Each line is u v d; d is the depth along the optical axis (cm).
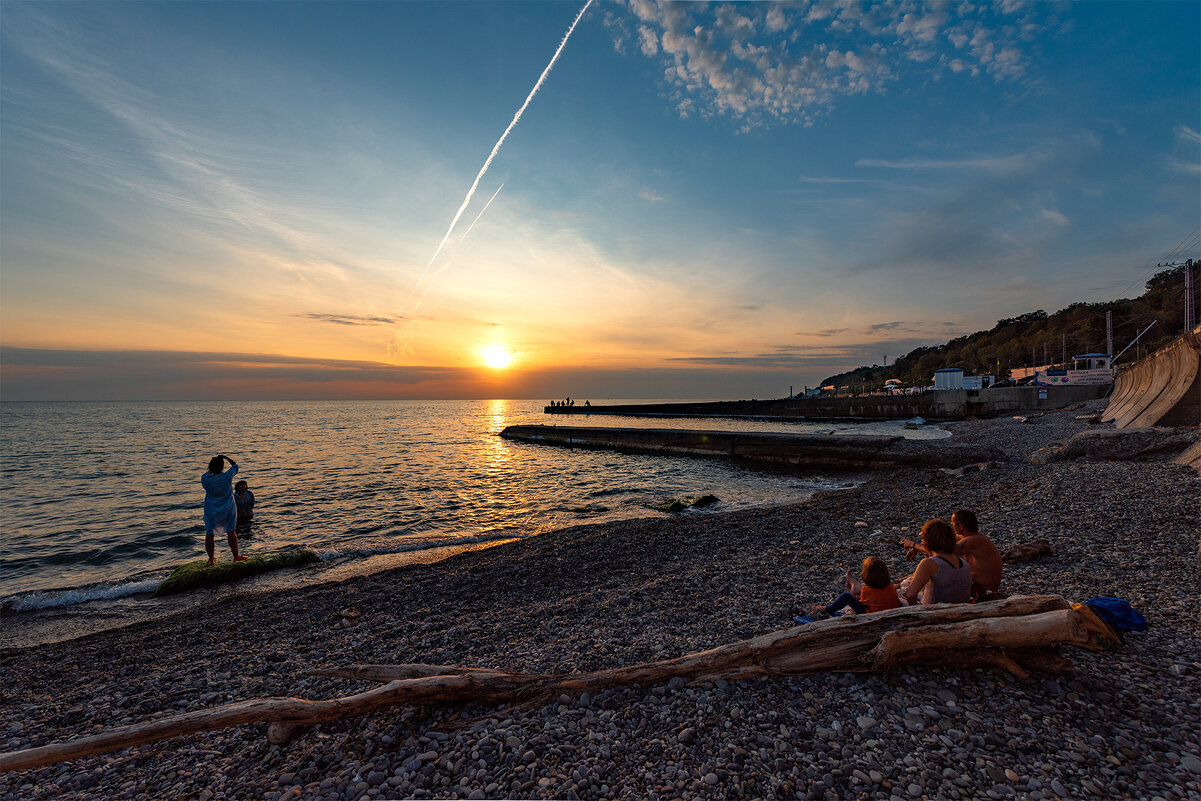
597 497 2191
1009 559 802
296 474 2802
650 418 9488
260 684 585
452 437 5722
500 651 624
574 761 354
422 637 711
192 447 4288
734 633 591
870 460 3083
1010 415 6209
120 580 1127
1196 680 411
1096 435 1902
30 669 698
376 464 3294
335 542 1457
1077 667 434
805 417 8644
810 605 689
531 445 4994
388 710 441
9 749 477
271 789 360
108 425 7750
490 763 358
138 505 1961
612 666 527
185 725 375
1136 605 568
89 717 530
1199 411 2547
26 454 3712
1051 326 10488
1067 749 339
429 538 1486
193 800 358
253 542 1471
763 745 357
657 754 355
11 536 1527
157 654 729
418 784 344
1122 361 7438
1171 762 323
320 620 841
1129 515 981
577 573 1047
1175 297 7506
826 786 315
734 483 2603
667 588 847
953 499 1505
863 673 431
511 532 1550
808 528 1337
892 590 504
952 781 315
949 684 414
